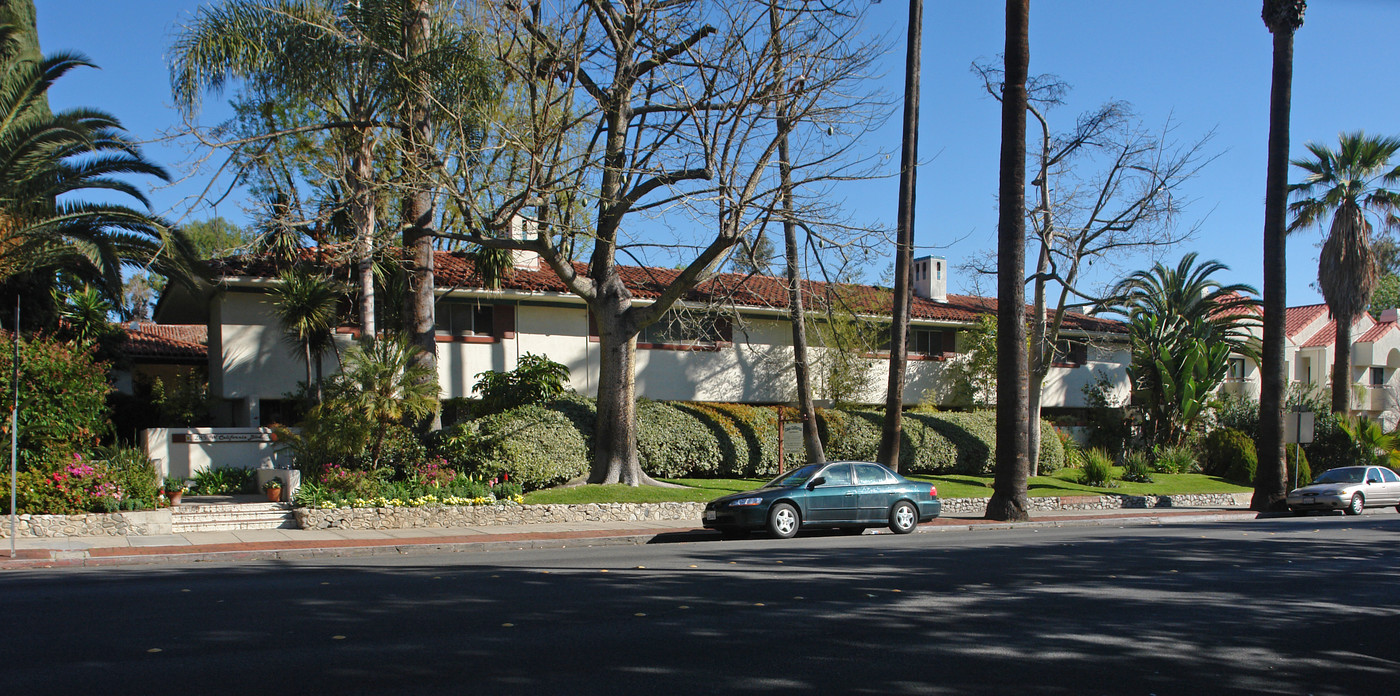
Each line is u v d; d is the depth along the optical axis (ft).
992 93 81.92
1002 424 70.03
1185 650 24.67
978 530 61.93
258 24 58.90
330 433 59.06
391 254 67.51
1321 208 112.06
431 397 61.98
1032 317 112.47
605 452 68.08
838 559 42.68
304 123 66.69
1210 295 112.16
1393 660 23.97
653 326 88.69
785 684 20.65
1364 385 146.20
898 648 24.25
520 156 61.72
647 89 65.21
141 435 67.67
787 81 58.59
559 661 22.38
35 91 60.80
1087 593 33.12
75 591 32.78
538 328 83.66
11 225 59.00
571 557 44.45
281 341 74.13
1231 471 101.65
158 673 20.90
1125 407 112.78
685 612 28.73
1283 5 82.74
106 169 62.80
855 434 83.87
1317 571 39.70
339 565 41.91
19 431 52.65
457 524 58.44
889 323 95.45
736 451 77.10
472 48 58.34
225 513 55.52
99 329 82.17
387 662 22.07
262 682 20.25
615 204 61.52
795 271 76.74
